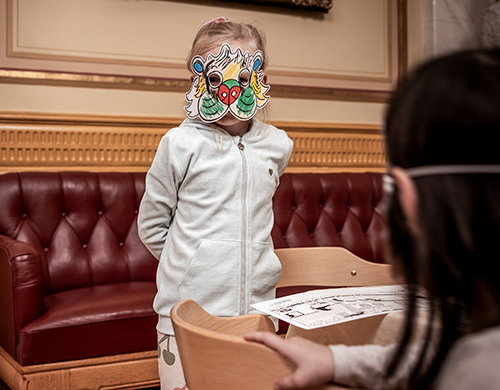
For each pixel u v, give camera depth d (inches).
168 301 51.8
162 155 52.4
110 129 110.6
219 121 54.1
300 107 130.2
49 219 95.3
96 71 110.0
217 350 22.4
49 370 71.6
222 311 50.4
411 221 17.9
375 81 139.3
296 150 129.1
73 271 94.2
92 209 99.3
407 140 17.3
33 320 72.7
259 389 21.7
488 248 15.8
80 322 73.5
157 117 115.0
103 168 110.7
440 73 17.2
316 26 131.6
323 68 132.8
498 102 15.7
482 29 139.3
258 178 54.1
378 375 20.5
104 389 74.9
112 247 99.2
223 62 52.3
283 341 21.4
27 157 105.3
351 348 21.4
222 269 50.6
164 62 115.6
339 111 135.0
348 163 135.2
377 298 36.7
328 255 54.4
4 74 102.8
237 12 122.3
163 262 53.9
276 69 127.2
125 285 94.3
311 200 114.3
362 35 137.5
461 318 18.5
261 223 53.9
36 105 106.0
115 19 111.4
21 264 72.3
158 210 54.3
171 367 50.9
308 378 20.4
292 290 94.2
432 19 135.5
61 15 107.3
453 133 16.2
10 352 74.5
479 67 16.7
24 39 104.8
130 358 76.4
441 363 18.4
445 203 16.3
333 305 34.4
